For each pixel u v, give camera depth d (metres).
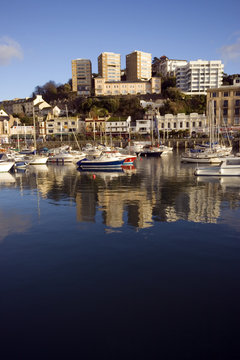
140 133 114.94
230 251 12.12
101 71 172.88
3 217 17.75
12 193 26.12
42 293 9.04
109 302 8.50
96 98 146.00
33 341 6.95
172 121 112.88
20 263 11.23
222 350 6.57
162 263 11.09
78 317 7.83
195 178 33.78
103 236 14.09
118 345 6.77
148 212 18.31
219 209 18.89
